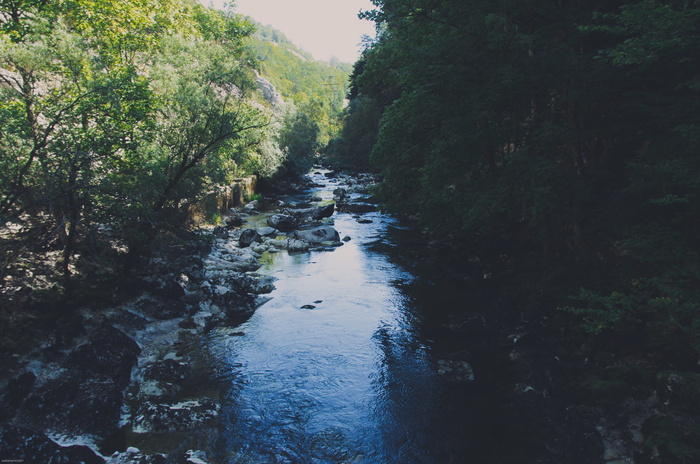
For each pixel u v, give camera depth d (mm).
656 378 10023
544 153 14094
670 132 9953
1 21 16766
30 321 12625
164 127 19484
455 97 15562
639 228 10203
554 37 14367
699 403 8844
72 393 10297
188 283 18781
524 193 12883
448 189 16547
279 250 26922
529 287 15648
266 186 51188
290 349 13867
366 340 14422
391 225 33781
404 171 20500
